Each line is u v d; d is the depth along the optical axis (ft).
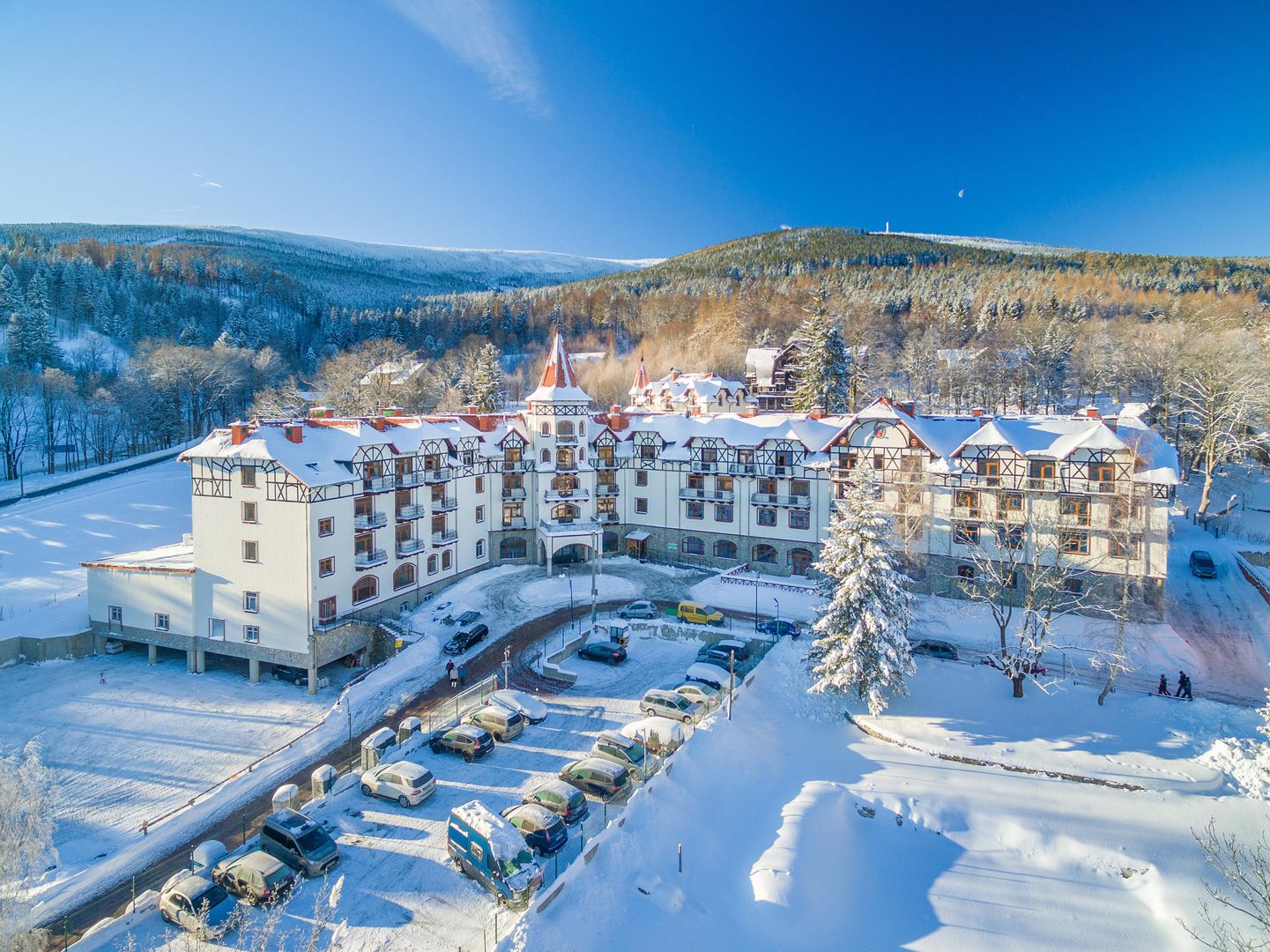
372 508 164.76
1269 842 91.30
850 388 305.73
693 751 104.47
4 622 173.47
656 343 594.65
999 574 157.79
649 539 215.51
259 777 113.80
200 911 73.61
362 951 70.13
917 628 156.56
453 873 82.33
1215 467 265.54
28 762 81.82
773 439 194.08
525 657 149.69
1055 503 157.48
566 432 207.31
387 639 160.56
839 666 121.80
